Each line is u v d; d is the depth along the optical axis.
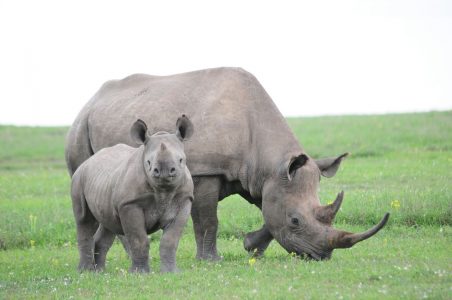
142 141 21.55
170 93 27.89
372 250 24.83
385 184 38.69
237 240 29.58
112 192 22.25
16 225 32.78
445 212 29.67
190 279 20.83
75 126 30.84
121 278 21.36
